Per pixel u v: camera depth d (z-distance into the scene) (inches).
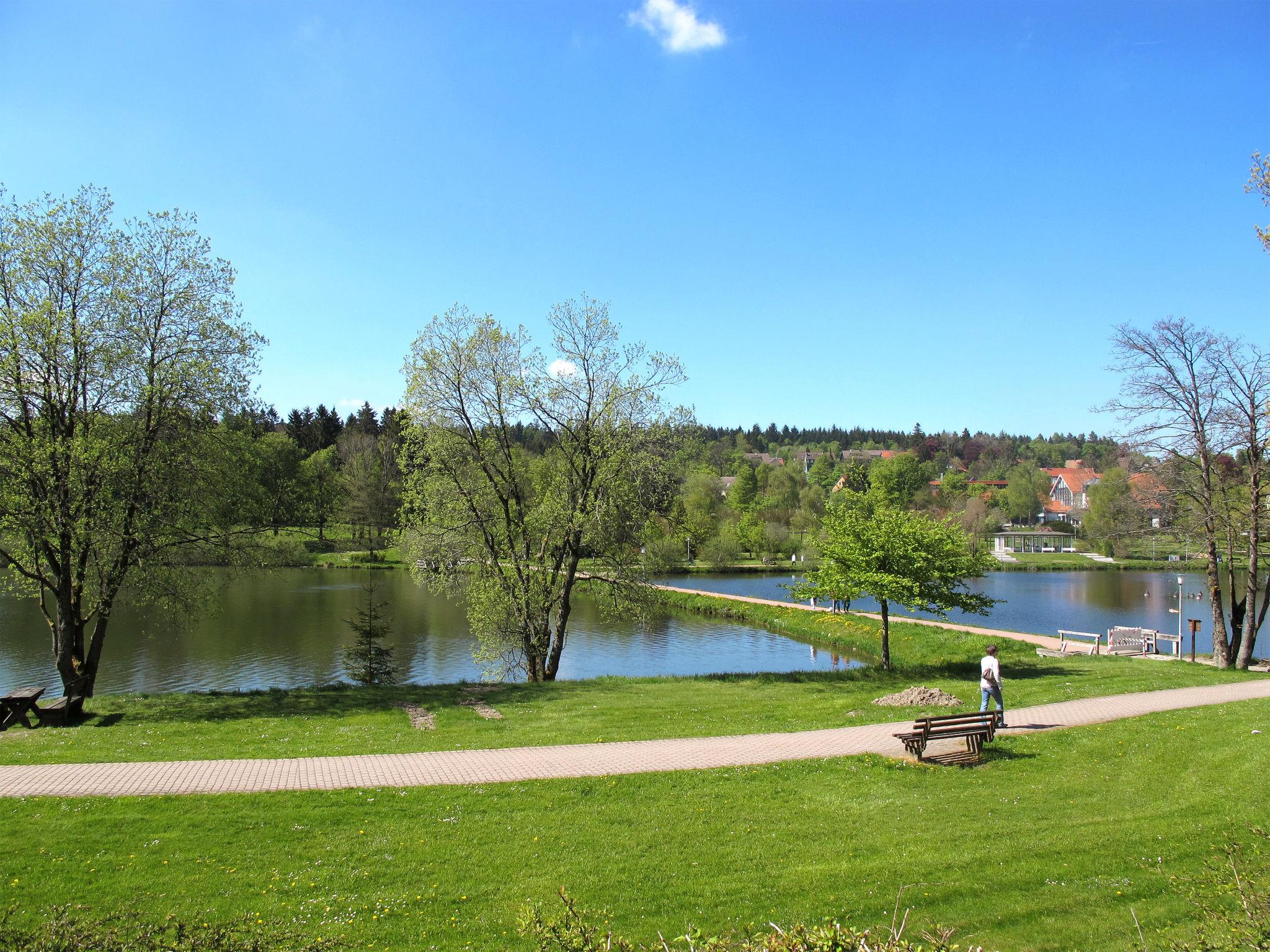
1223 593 2556.6
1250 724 654.5
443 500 1040.8
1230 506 1103.6
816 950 215.0
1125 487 1226.0
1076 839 431.5
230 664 1314.0
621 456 1021.2
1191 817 458.9
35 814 441.4
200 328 864.9
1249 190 484.4
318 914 351.9
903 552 1065.5
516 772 545.3
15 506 763.4
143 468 829.8
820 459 6033.5
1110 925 342.3
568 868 401.4
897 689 908.6
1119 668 1039.6
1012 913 355.3
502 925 346.0
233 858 402.9
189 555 906.7
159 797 474.3
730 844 433.1
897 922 350.0
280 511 1094.4
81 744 606.2
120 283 828.0
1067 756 582.9
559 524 1042.1
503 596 1035.3
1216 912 310.3
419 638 1590.8
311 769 546.6
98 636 850.1
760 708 781.9
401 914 354.6
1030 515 5487.2
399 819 458.3
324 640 1542.8
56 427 805.2
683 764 567.8
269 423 4335.6
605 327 1042.7
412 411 1035.3
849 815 474.9
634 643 1643.7
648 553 1109.1
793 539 3843.5
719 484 4611.2
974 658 1250.6
